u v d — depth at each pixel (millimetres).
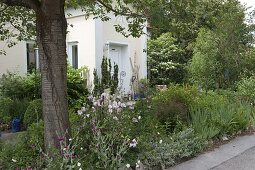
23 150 4574
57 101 4414
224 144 6367
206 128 6230
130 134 5039
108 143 4469
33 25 7371
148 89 9039
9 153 4547
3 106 8445
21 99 9398
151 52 15477
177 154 5199
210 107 7359
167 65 15336
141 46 13852
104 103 5297
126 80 13164
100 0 6559
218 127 6531
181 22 5441
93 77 11758
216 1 9984
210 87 10930
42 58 4434
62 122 4438
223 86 10969
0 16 7012
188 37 15836
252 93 9242
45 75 4422
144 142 4934
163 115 6523
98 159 4312
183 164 5113
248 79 10078
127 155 4648
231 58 10766
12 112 8383
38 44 4488
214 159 5426
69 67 10766
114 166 4242
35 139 4660
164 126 6207
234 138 6859
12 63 11180
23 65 11500
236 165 5152
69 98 9195
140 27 6125
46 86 4426
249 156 5609
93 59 11852
